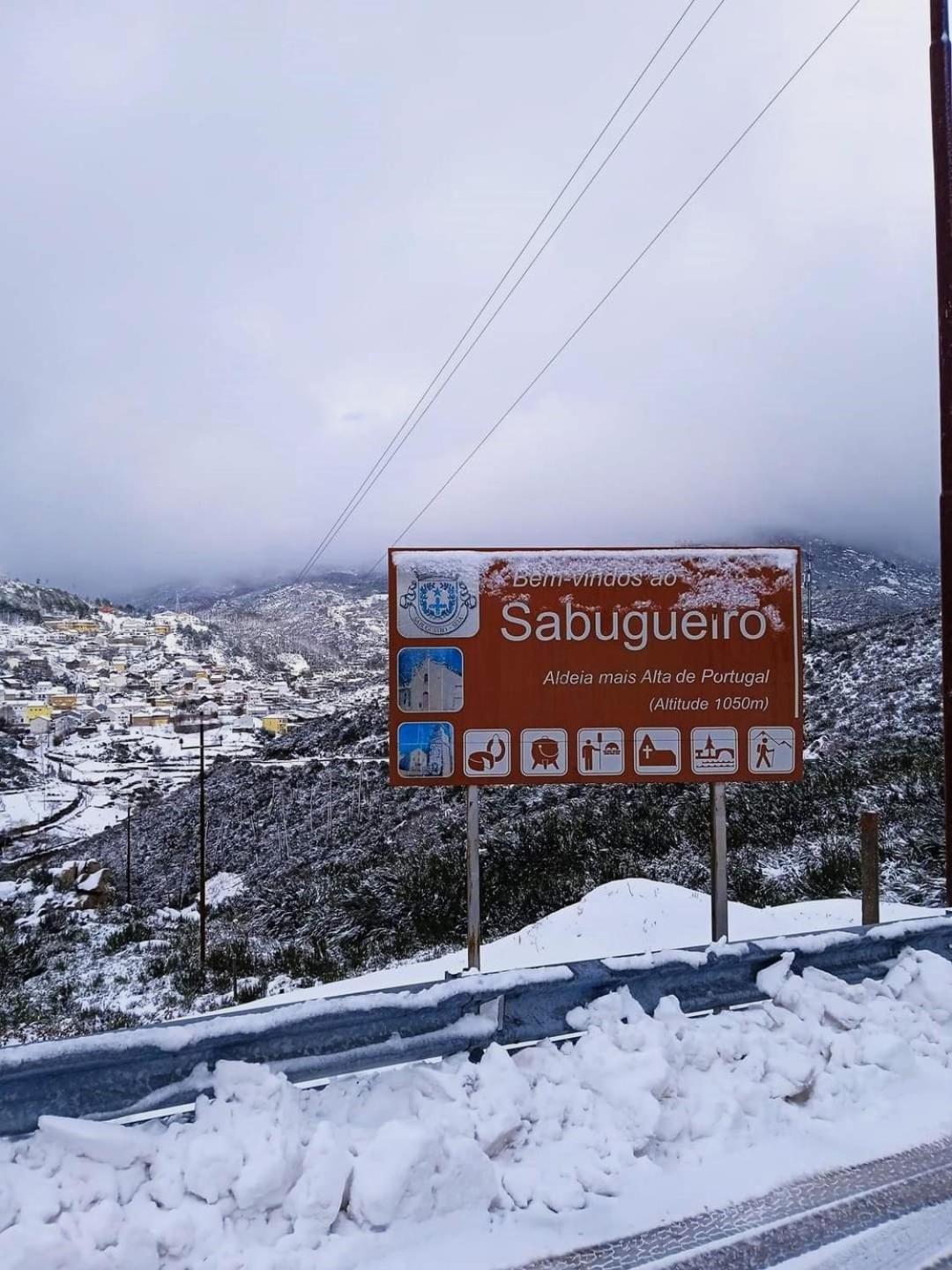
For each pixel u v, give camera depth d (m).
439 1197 3.11
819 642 39.72
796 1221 3.20
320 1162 3.01
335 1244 2.86
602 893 10.39
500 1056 3.74
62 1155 2.95
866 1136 3.79
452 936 14.81
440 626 6.24
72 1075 3.20
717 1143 3.66
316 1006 3.62
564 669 6.29
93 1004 15.85
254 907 25.03
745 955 4.69
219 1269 2.70
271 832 35.47
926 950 5.21
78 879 32.22
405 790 33.06
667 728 6.33
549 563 6.30
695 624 6.37
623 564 6.34
